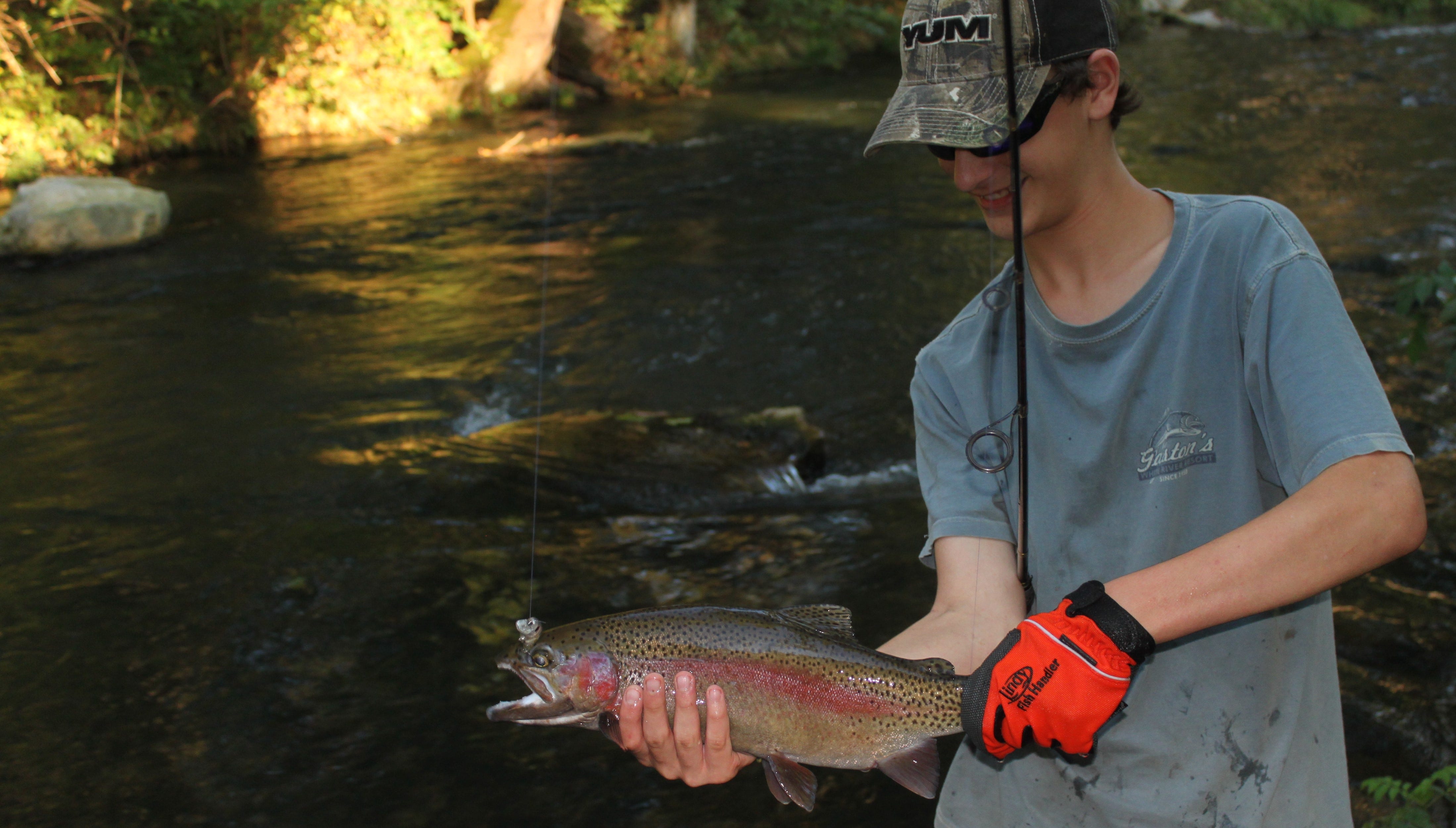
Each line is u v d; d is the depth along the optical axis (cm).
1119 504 164
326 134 1792
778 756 173
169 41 1658
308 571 502
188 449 648
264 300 952
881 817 342
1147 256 160
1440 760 333
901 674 167
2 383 768
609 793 359
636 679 173
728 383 734
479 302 930
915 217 1149
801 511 546
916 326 826
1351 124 1533
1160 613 129
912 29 155
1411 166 1257
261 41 1734
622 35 2223
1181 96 1841
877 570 482
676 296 923
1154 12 2891
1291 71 2106
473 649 439
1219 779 162
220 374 777
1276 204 154
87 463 633
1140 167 1319
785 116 1838
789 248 1055
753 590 469
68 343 851
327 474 606
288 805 357
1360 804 315
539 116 1919
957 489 180
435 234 1156
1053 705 130
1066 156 153
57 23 1612
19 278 1032
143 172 1514
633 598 468
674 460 597
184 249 1122
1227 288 153
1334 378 135
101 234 1112
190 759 381
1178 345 156
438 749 382
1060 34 148
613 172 1439
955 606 176
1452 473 523
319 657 437
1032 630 134
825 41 2486
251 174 1498
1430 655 385
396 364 789
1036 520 173
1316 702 162
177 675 429
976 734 136
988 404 177
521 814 350
